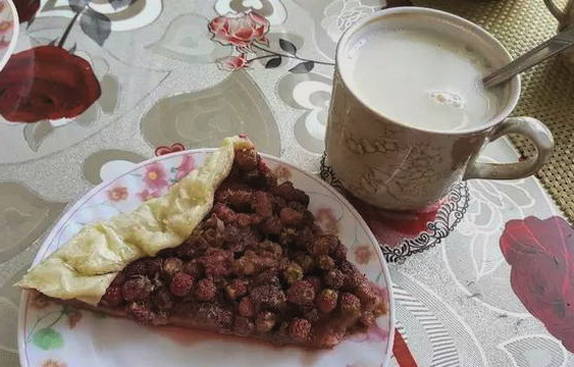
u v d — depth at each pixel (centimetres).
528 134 22
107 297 21
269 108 29
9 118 27
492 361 23
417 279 25
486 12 34
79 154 27
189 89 30
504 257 26
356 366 21
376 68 24
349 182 25
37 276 21
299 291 22
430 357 23
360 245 24
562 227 27
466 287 25
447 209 27
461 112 23
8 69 29
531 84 31
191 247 23
